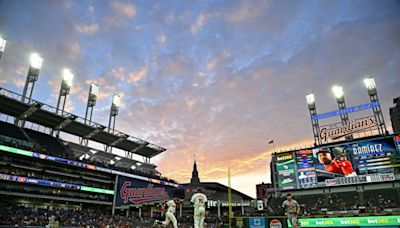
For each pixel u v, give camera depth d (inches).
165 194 3181.6
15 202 2118.6
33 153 2154.3
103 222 2265.0
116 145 3201.3
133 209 3122.5
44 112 2456.9
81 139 2942.9
